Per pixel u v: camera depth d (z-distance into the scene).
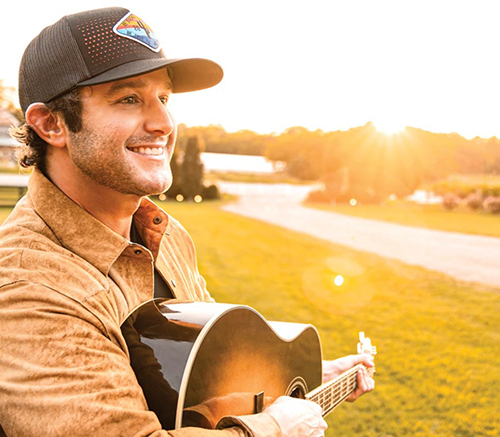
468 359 5.14
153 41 1.28
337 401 2.09
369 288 8.30
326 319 6.46
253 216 22.38
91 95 1.20
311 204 32.16
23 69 1.26
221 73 1.42
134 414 1.07
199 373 1.31
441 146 30.28
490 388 4.43
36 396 1.00
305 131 61.66
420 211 27.14
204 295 1.83
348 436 3.57
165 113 1.28
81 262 1.22
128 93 1.23
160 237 1.54
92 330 1.11
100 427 1.01
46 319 1.06
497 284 8.67
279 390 1.71
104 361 1.09
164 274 1.55
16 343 1.04
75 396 1.01
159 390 1.26
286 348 1.75
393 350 5.36
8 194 21.50
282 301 7.30
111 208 1.33
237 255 11.36
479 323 6.42
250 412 1.54
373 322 6.39
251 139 74.75
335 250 12.57
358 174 32.53
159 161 1.29
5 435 1.01
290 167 57.91
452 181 29.52
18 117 1.34
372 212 26.11
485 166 26.98
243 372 1.50
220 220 19.69
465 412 3.97
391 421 3.81
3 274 1.11
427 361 5.05
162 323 1.34
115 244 1.29
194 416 1.29
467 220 21.86
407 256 11.75
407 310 6.97
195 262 1.81
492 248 13.27
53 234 1.25
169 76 1.39
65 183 1.29
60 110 1.21
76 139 1.22
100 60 1.19
